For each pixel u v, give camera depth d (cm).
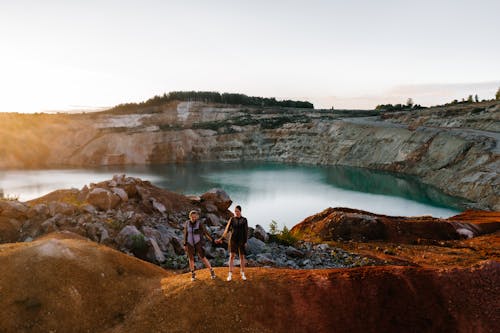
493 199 5788
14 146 13388
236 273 1016
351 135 12562
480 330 833
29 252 995
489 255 1916
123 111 19812
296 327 838
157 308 880
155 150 13950
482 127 9375
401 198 6675
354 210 2964
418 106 18962
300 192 7338
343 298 900
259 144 14950
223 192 2741
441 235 2530
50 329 830
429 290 912
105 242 1523
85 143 14512
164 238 1695
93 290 930
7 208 1603
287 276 987
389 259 1808
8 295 873
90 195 1941
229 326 830
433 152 9044
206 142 14700
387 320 854
